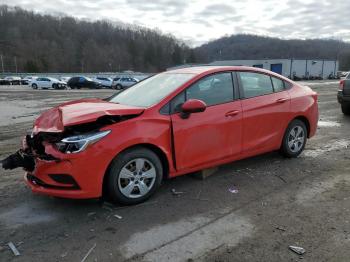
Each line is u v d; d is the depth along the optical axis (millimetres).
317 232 3588
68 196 3891
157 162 4332
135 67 134875
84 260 3178
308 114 6039
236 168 5539
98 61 126875
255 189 4715
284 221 3826
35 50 119750
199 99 4691
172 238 3512
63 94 28484
